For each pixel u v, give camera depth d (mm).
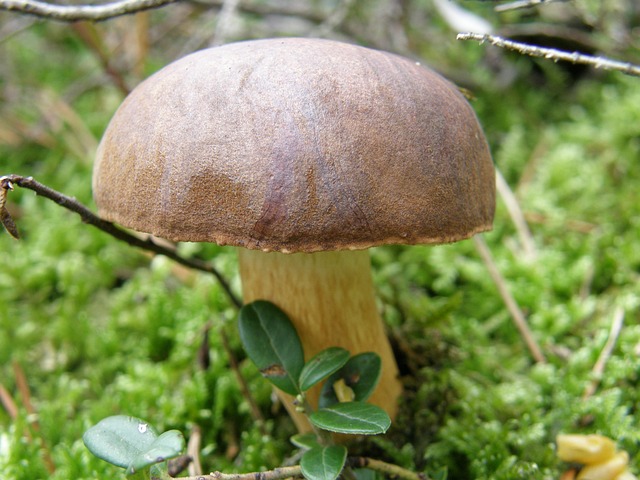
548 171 220
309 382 105
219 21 188
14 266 193
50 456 134
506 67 268
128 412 145
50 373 168
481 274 185
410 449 126
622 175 219
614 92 248
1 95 274
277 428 142
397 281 187
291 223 86
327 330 114
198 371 151
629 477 113
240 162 87
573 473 119
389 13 237
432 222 91
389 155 89
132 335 177
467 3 216
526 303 176
